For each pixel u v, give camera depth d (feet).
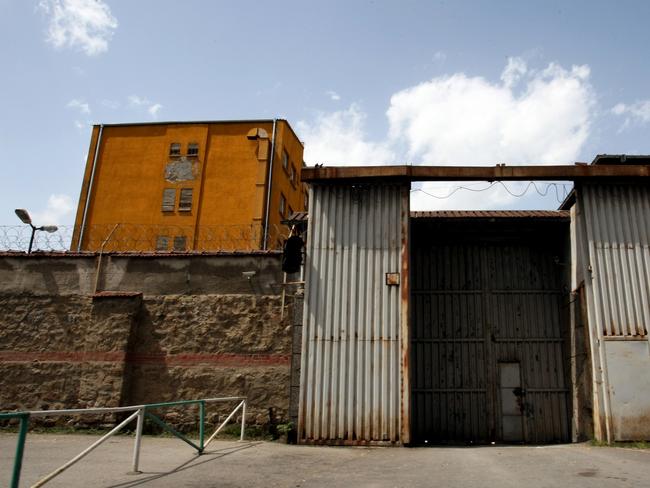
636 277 37.50
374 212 39.73
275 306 40.37
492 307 45.50
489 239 46.32
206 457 28.25
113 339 39.73
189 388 39.19
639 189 39.09
